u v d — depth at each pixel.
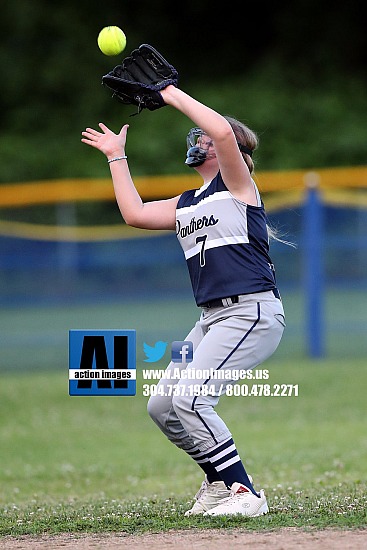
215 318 19.06
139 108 19.14
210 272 18.92
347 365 50.91
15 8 95.38
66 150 92.81
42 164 91.06
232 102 93.94
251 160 20.16
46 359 55.94
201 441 18.81
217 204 18.91
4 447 35.72
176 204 20.16
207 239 18.94
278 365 51.50
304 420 38.97
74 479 29.33
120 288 67.12
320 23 99.00
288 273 67.06
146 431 38.53
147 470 30.48
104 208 76.50
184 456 33.12
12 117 95.44
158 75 18.95
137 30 100.38
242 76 99.19
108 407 43.62
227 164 18.55
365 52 98.94
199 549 16.17
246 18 101.25
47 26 95.94
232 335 18.72
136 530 18.09
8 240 66.56
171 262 67.12
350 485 24.12
